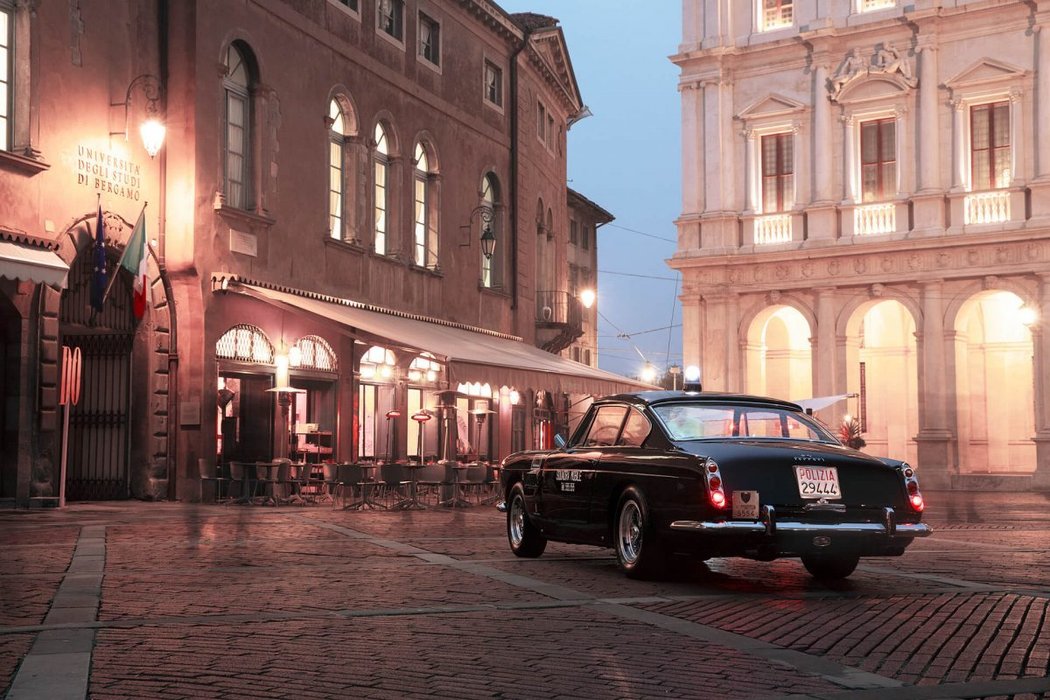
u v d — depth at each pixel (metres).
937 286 38.25
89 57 20.27
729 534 9.81
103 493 21.81
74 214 19.88
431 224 31.86
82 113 20.08
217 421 22.58
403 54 30.20
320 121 26.28
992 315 41.41
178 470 21.95
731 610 8.81
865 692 5.97
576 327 41.88
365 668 6.49
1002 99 38.03
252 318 23.52
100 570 10.96
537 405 38.53
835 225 40.31
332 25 26.83
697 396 11.38
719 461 10.02
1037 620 8.45
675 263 42.72
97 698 5.73
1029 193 37.28
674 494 10.22
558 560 12.56
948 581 10.95
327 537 14.80
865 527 10.08
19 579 10.27
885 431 43.06
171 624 7.91
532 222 38.50
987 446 41.28
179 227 21.92
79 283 20.67
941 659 6.91
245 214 23.22
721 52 42.09
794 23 41.44
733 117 42.41
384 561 11.98
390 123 29.53
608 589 10.02
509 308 36.41
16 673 6.28
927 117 38.81
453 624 7.99
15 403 18.91
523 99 37.94
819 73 40.69
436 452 30.83
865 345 43.59
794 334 43.19
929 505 27.06
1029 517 22.08
